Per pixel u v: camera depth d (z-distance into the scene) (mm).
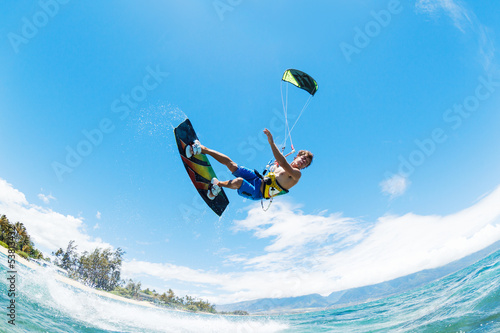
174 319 11719
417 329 6488
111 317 8344
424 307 10969
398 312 12156
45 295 8266
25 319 5383
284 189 4656
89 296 10711
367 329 8969
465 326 5574
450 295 11445
